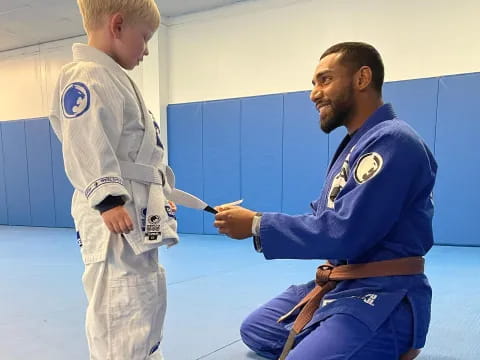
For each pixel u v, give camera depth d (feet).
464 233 13.82
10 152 23.20
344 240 4.05
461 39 14.12
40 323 7.22
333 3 16.08
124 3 3.92
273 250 4.27
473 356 5.57
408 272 4.32
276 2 17.11
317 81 4.92
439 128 14.01
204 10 18.58
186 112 18.56
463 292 8.57
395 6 15.05
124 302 3.76
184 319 7.23
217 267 11.41
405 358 4.40
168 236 4.03
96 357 3.80
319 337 4.11
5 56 24.32
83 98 3.67
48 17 19.01
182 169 18.88
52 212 22.31
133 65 4.25
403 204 4.20
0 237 18.62
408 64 15.01
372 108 4.84
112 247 3.81
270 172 16.85
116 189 3.51
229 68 18.38
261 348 5.68
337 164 4.95
